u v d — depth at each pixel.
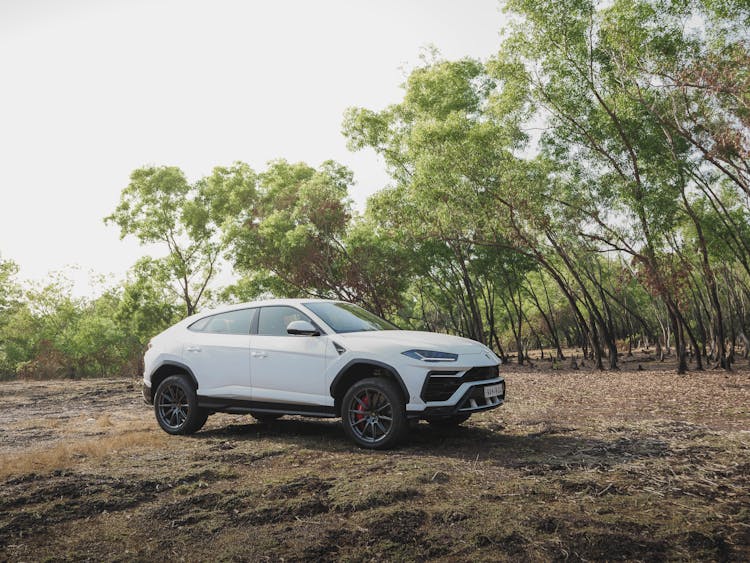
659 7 14.56
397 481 4.54
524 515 3.71
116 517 3.94
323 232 28.03
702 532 3.38
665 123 15.86
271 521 3.76
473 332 31.19
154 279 35.56
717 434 6.48
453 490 4.32
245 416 8.77
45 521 3.86
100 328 34.78
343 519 3.75
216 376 6.97
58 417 10.02
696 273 29.53
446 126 18.70
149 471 5.17
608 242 18.84
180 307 37.09
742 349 33.59
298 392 6.44
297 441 6.48
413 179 20.38
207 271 37.44
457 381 5.78
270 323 6.92
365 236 27.78
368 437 6.02
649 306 42.31
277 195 33.00
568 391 12.37
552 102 17.92
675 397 10.73
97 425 8.47
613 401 10.23
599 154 18.62
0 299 35.31
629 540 3.28
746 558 3.07
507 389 13.09
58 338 34.62
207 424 8.05
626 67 15.61
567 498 4.09
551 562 3.03
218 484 4.71
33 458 5.75
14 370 35.00
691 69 13.19
